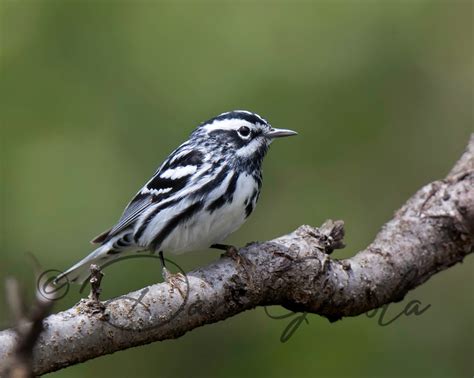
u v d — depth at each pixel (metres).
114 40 13.67
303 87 13.45
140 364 12.89
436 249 8.23
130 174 13.38
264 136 9.60
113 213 13.19
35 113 13.49
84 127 13.54
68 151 13.39
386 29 13.89
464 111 14.16
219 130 9.37
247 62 13.41
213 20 13.63
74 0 13.75
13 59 13.52
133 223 9.54
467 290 13.70
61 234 13.07
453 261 8.31
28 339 5.14
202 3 13.74
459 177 8.51
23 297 5.21
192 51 13.49
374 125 13.70
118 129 13.53
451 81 14.16
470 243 8.25
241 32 13.52
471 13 14.32
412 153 13.89
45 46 13.60
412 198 8.55
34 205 13.14
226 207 9.20
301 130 13.53
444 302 13.62
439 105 14.05
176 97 13.37
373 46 13.77
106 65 13.62
